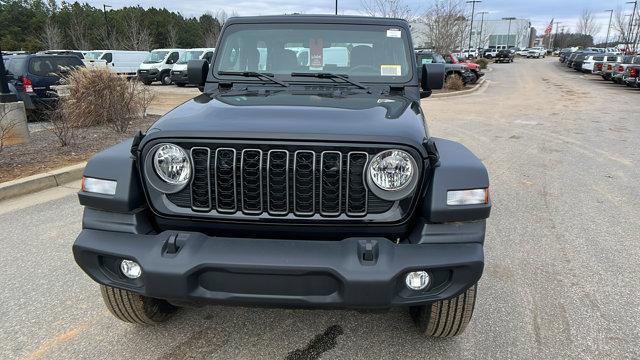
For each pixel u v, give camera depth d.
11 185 5.94
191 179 2.46
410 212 2.46
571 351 2.96
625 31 65.69
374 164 2.37
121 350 2.96
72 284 3.76
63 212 5.39
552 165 7.82
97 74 10.35
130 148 2.70
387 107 2.96
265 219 2.46
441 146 2.80
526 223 5.15
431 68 3.71
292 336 3.11
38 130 10.42
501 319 3.31
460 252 2.37
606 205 5.79
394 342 3.04
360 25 3.75
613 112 15.02
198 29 62.44
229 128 2.43
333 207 2.45
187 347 3.00
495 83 28.02
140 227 2.52
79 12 54.38
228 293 2.37
